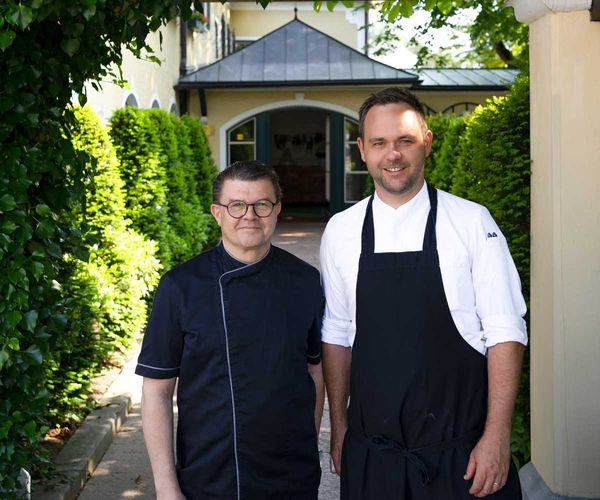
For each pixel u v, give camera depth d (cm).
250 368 247
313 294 259
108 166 714
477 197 478
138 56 344
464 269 254
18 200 310
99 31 319
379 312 259
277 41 1830
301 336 254
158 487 248
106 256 710
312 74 1762
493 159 464
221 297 249
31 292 328
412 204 261
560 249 360
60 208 343
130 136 898
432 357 254
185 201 1202
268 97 1811
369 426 262
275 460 249
